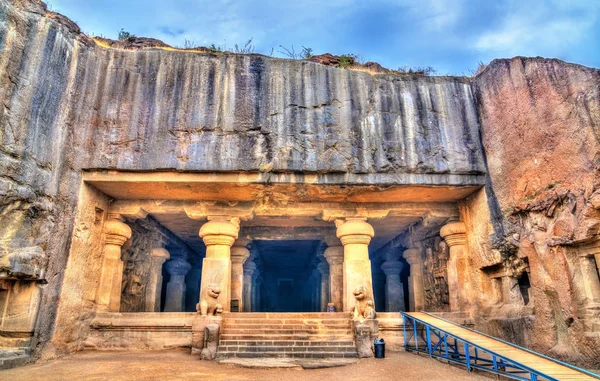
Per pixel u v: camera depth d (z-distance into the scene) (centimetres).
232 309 1548
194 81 1170
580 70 888
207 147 1121
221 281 1243
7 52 899
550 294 958
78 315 1122
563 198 912
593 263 889
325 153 1139
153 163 1107
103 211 1255
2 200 863
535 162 998
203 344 1065
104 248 1258
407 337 1148
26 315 955
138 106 1145
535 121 1001
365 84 1215
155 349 1152
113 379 785
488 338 900
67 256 1068
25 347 943
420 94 1226
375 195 1250
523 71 1049
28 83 944
